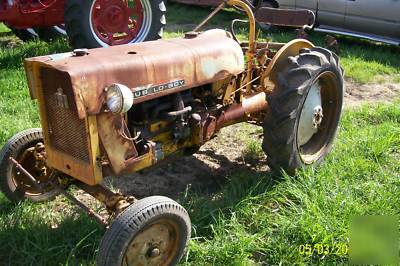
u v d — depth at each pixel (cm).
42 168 357
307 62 392
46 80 302
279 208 368
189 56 345
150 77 317
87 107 285
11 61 699
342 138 486
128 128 327
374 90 671
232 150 481
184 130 352
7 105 548
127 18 694
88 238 327
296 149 393
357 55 816
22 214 353
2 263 313
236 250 320
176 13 1162
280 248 324
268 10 496
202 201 375
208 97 382
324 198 368
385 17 841
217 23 1059
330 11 904
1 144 448
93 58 300
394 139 479
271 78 413
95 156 295
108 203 304
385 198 373
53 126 313
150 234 289
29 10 722
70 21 655
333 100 432
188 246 313
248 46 436
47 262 310
